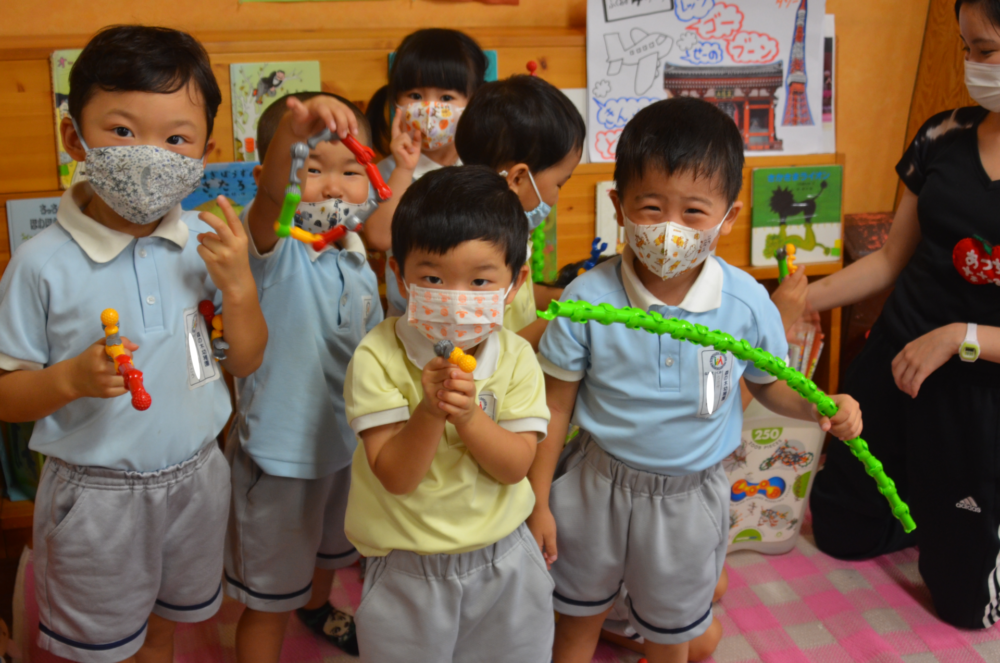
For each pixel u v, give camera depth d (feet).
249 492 3.84
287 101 3.03
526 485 3.29
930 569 4.90
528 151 3.89
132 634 3.49
